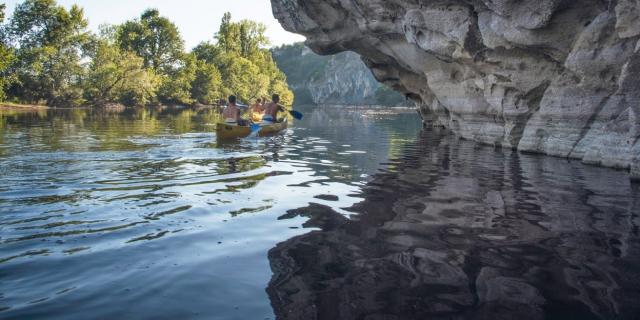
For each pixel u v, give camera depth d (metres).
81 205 4.62
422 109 19.78
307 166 7.62
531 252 3.36
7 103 40.88
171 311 2.44
